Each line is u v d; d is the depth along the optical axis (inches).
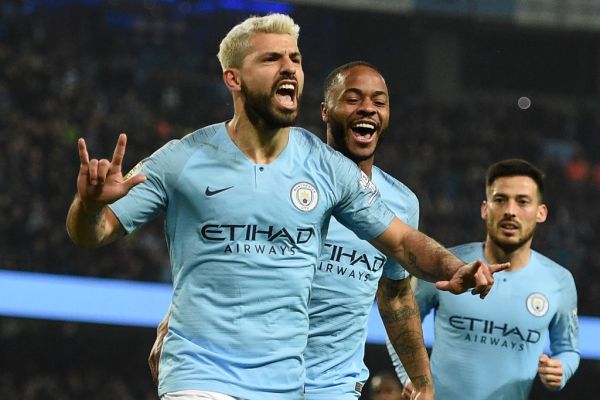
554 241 2012.8
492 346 493.4
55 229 1688.0
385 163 2150.6
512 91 2596.0
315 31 2511.1
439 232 1988.2
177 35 2421.3
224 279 308.0
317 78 2498.8
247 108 314.5
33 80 2028.8
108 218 304.2
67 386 1656.0
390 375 676.7
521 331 494.9
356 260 404.8
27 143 1865.2
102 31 2342.5
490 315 493.4
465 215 2043.6
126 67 2191.2
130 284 1557.6
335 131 430.9
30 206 1702.8
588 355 1562.5
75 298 1510.8
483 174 2188.7
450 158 2240.4
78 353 1732.3
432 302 502.3
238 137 317.4
